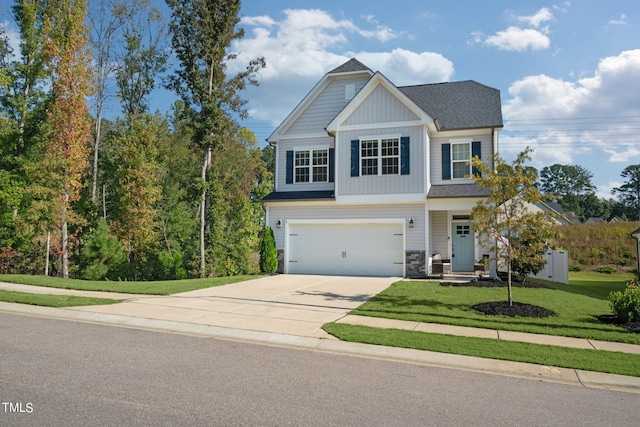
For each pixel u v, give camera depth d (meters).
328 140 22.41
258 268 25.59
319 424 4.69
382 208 20.14
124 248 24.59
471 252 21.19
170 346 8.12
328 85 22.86
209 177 23.72
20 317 10.61
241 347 8.31
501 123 20.08
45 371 6.22
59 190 22.64
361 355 8.08
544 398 5.96
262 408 5.11
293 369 6.91
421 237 19.50
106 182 34.72
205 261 22.97
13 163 26.14
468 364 7.60
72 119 22.83
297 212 21.50
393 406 5.38
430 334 9.33
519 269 17.11
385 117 20.05
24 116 26.69
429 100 23.14
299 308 12.09
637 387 6.65
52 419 4.54
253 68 24.36
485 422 4.96
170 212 31.84
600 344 8.89
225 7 22.44
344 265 20.72
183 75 22.38
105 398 5.23
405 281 17.52
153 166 25.98
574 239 34.84
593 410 5.53
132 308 11.71
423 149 19.44
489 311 11.55
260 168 47.94
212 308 11.91
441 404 5.54
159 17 34.59
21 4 26.42
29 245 25.06
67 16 22.78
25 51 26.97
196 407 5.05
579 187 98.00
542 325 10.26
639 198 95.69
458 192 19.34
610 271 30.06
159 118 39.25
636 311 10.47
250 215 24.48
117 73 34.25
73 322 10.23
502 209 11.98
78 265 25.97
